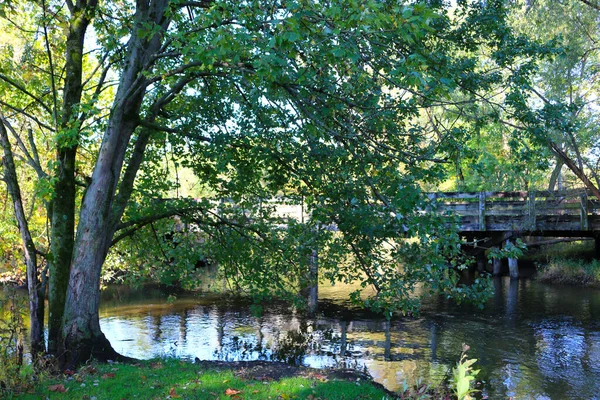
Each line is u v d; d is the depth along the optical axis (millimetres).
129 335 13586
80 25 9266
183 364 8336
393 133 7691
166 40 7684
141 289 21406
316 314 16250
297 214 16266
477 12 9898
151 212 10719
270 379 7539
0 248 13516
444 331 13695
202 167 11094
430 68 6871
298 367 8711
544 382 9672
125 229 11758
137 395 6262
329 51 5285
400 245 8234
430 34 9375
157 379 7113
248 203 11109
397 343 12609
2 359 6418
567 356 11312
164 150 11422
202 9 8344
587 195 19688
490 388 9391
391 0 5352
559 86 18891
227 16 6375
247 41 5508
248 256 11227
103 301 18828
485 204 20281
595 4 18094
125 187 9703
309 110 6793
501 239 21250
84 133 7473
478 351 11797
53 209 9086
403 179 6816
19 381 6395
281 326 14672
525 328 13836
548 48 9516
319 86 6434
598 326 13930
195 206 10977
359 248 8586
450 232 7070
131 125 8953
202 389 6617
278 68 5215
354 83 6711
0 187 13180
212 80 10055
